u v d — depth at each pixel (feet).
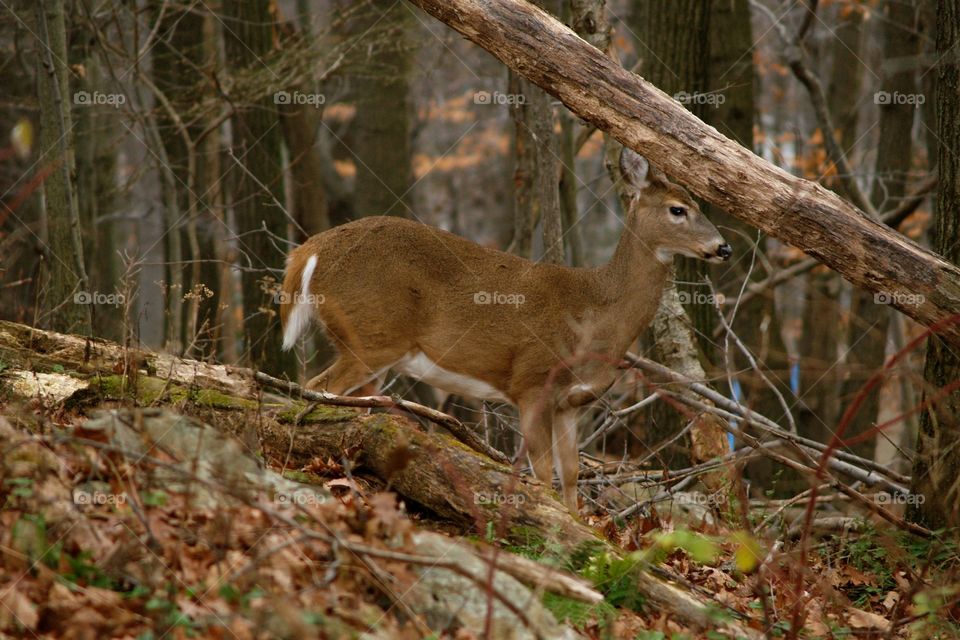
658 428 51.01
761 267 66.18
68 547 21.34
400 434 29.22
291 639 19.83
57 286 43.78
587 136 60.85
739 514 35.99
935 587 28.89
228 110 65.92
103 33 62.23
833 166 64.44
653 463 50.90
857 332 72.38
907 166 71.82
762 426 40.27
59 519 21.66
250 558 21.75
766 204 30.96
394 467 25.36
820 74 104.68
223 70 67.15
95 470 23.06
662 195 38.52
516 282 38.24
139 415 24.64
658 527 34.45
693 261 52.54
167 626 19.40
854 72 82.69
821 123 64.80
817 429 69.36
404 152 85.10
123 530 21.45
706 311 53.62
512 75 55.98
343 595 21.44
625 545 31.94
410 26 71.61
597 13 44.86
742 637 25.11
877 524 34.68
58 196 43.93
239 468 24.70
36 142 64.49
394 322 37.88
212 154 70.59
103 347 34.76
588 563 26.71
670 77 51.26
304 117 67.05
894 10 70.79
